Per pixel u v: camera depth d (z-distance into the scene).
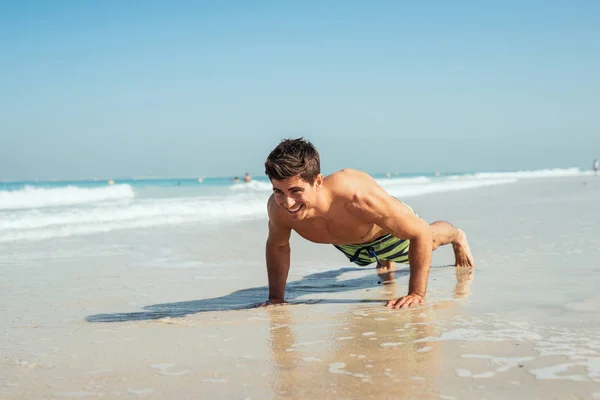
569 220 8.95
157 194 23.20
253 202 14.81
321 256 6.48
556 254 5.61
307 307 3.68
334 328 3.01
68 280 4.96
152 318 3.46
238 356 2.52
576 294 3.74
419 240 3.63
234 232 8.91
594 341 2.60
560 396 1.93
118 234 8.64
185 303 3.97
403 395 1.97
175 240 7.93
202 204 14.03
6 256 6.50
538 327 2.88
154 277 5.12
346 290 4.41
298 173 3.21
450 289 4.07
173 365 2.42
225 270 5.52
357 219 3.62
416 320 3.13
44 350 2.73
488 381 2.09
